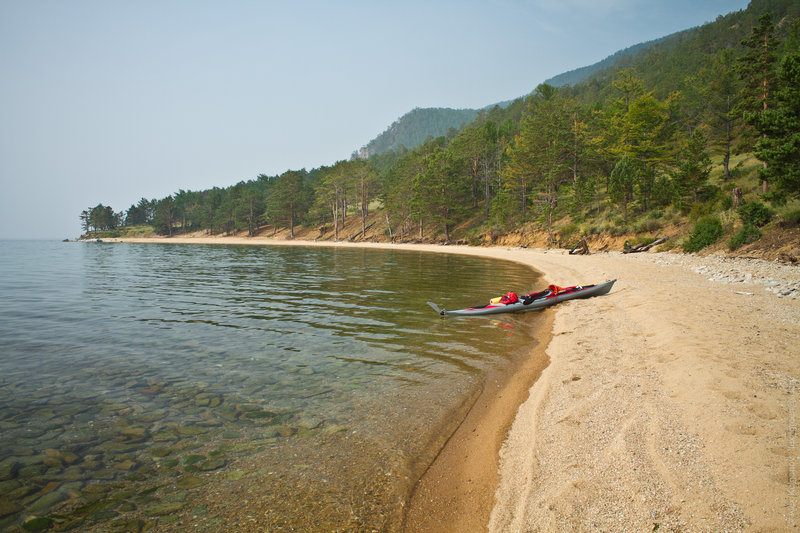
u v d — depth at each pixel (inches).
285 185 4099.4
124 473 178.1
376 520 148.6
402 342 391.5
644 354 291.3
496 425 220.4
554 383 261.7
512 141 3319.4
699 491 135.6
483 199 3095.5
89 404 249.0
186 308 571.5
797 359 252.1
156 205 6299.2
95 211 6879.9
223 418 231.0
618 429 187.2
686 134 2196.1
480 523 144.8
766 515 119.6
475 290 739.4
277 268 1234.6
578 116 2277.3
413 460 188.9
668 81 3398.1
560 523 133.2
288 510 154.0
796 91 709.9
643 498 137.3
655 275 712.4
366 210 3831.2
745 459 147.7
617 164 1553.9
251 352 358.3
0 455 189.9
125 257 1913.1
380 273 1061.8
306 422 226.5
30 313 539.8
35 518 147.4
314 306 584.4
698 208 1170.6
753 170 1374.3
